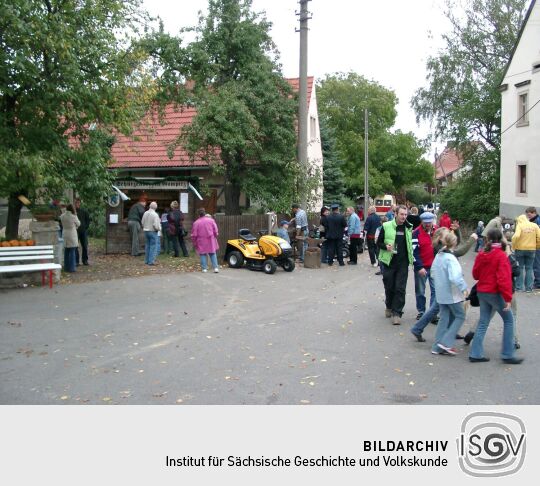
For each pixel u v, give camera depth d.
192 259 19.03
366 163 40.81
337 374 7.04
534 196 29.34
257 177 21.67
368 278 15.47
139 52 15.13
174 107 21.08
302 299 12.06
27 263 13.41
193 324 9.62
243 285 13.84
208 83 20.67
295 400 6.13
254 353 7.93
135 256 20.19
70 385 6.58
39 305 11.01
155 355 7.80
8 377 6.86
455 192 40.88
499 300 7.52
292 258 18.41
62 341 8.47
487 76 37.69
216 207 26.31
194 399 6.15
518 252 13.65
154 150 26.80
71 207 15.78
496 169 37.19
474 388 6.56
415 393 6.38
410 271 17.47
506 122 32.38
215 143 19.94
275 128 21.17
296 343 8.48
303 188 21.61
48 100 13.55
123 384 6.62
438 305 8.45
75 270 15.71
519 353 8.04
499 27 37.88
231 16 20.64
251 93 20.25
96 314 10.30
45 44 12.73
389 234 9.88
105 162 16.31
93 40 14.07
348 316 10.42
